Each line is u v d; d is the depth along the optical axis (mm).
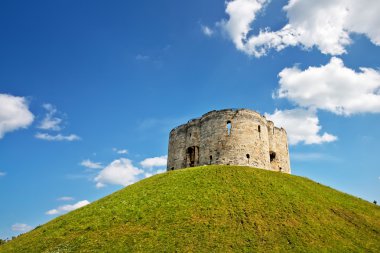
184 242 30031
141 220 34656
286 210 37188
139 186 45844
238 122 57062
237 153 54844
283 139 66375
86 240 31312
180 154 63469
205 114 60906
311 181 50969
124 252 28594
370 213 40781
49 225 37750
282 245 30156
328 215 37688
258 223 33844
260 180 45500
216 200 38656
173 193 40969
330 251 29781
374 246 31797
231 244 29859
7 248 33156
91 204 42594
